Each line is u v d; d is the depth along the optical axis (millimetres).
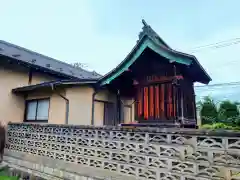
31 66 9000
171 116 5074
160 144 3877
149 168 3957
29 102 9250
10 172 6777
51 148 6020
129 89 6883
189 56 4512
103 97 8289
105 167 4648
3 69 8602
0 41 11266
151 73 5586
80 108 7656
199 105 13625
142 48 5102
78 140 5352
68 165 5359
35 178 5988
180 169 3568
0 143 7984
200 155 3373
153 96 5453
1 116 8312
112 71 5602
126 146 4375
